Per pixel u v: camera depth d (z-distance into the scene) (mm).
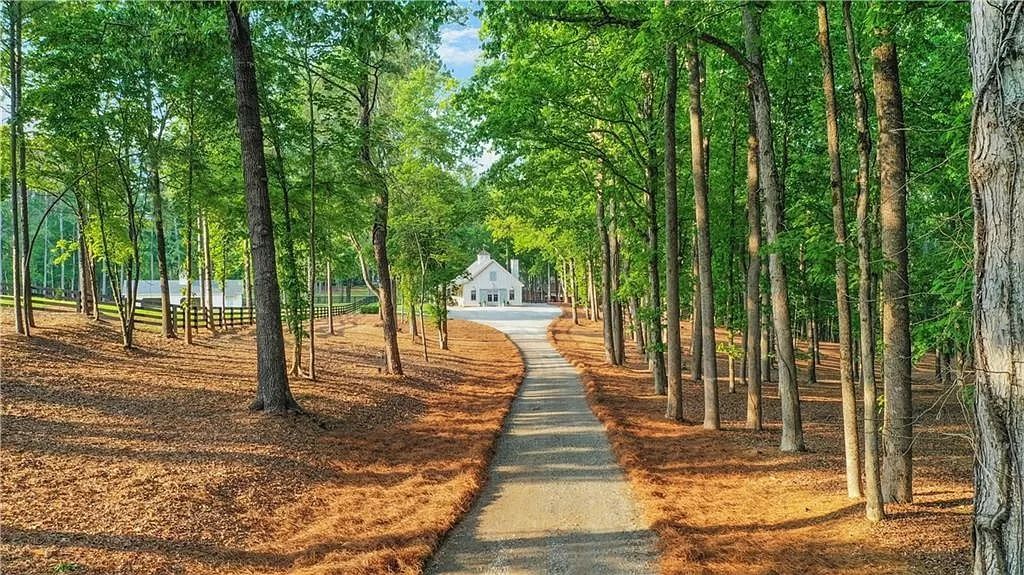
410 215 23344
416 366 23344
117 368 14852
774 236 11586
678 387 15141
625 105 16156
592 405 16922
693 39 11609
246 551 7117
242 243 27672
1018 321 3170
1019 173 3160
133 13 14203
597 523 8273
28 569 5875
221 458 9711
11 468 8141
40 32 14898
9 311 21156
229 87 15680
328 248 18469
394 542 7387
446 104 22375
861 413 15961
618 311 26203
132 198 18156
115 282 17547
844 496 8875
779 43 13477
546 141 15688
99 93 15594
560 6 12227
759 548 7117
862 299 7445
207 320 27938
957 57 8930
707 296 14266
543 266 84875
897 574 6223
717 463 11125
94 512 7312
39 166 17484
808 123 16500
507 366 26625
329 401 14516
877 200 9523
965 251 6273
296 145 17000
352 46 13609
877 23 7516
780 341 11938
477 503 9156
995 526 3250
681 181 19438
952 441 12344
